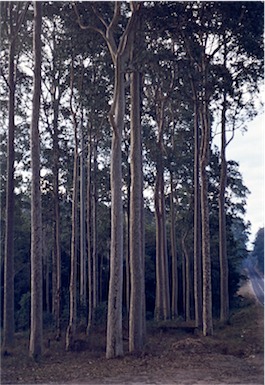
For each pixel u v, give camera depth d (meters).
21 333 25.08
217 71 22.39
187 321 28.77
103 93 23.36
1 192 25.62
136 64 19.91
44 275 33.41
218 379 14.49
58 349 20.81
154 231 38.56
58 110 25.22
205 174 23.77
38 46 19.34
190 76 22.23
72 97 24.09
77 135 25.53
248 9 20.66
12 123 22.38
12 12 21.83
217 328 24.58
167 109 28.48
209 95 22.94
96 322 27.62
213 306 32.88
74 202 24.88
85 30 21.70
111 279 18.77
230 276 32.62
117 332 18.59
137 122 20.17
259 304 28.53
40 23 19.56
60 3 21.45
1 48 23.14
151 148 27.91
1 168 25.52
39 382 14.67
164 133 29.23
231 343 19.09
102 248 34.94
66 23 21.78
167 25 20.38
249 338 19.84
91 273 29.61
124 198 31.19
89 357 18.59
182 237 34.28
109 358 18.27
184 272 35.62
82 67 23.53
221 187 27.58
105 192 31.02
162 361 17.08
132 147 20.08
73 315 23.12
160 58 20.69
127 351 19.64
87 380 14.82
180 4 20.05
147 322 28.14
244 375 14.95
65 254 34.50
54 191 25.64
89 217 28.19
